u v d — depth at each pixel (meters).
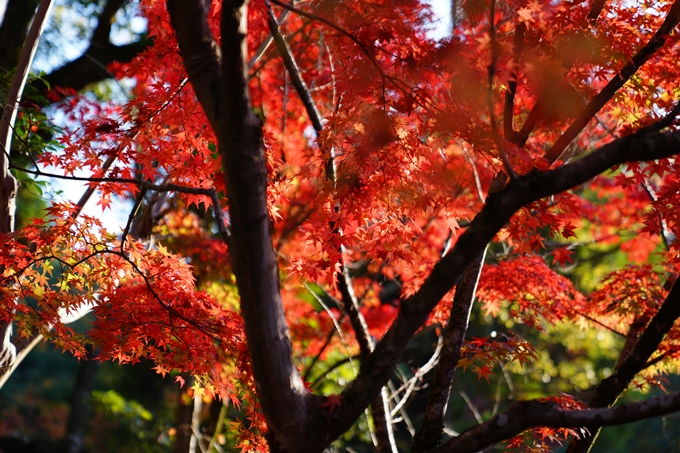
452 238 4.96
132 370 17.22
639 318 5.15
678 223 3.72
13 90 4.09
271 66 6.83
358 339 4.88
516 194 2.59
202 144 3.89
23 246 3.82
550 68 3.18
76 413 14.82
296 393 2.67
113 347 3.84
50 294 3.78
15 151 6.36
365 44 3.24
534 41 3.66
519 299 5.40
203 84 2.59
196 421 8.15
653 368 5.07
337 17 3.35
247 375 3.77
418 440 3.68
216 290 7.47
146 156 3.91
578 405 3.47
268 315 2.59
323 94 6.75
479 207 6.27
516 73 3.39
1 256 3.75
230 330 3.77
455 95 3.39
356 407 2.71
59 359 22.48
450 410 14.87
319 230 3.80
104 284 3.96
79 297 3.84
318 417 2.70
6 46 9.30
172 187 3.10
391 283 10.19
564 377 14.02
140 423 13.80
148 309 3.75
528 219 3.54
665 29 3.69
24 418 17.95
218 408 8.27
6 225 4.19
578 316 5.88
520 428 2.64
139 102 3.81
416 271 5.79
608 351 14.58
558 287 5.41
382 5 3.18
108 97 9.79
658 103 4.10
